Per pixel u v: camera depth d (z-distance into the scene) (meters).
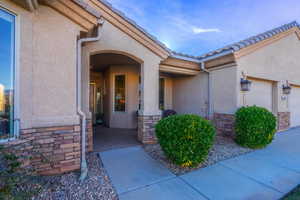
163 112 9.42
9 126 2.83
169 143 4.11
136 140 6.68
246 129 5.79
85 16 3.77
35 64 3.25
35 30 3.24
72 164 3.70
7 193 2.11
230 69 7.11
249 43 6.96
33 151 3.05
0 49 2.75
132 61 8.30
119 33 5.61
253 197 3.01
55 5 3.42
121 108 9.48
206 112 8.25
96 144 6.10
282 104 8.87
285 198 2.97
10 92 2.85
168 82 10.48
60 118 3.53
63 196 2.85
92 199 2.83
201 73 8.59
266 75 7.96
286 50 9.03
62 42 3.57
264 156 5.05
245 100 7.19
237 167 4.25
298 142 6.68
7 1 2.73
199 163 4.30
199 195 3.06
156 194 3.06
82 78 5.10
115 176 3.70
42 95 3.34
